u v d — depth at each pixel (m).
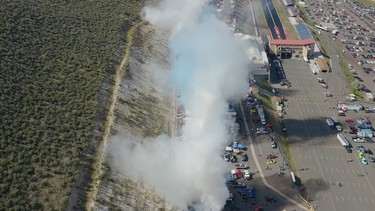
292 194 177.88
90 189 153.88
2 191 137.38
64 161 157.88
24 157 152.62
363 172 194.88
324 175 192.00
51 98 186.38
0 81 180.62
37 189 143.25
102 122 187.50
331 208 173.00
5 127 160.50
